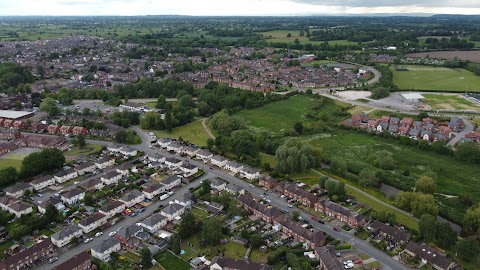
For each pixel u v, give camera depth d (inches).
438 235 7598.4
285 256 7337.6
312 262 7135.8
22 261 6983.3
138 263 7091.5
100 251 7253.9
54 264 7130.9
